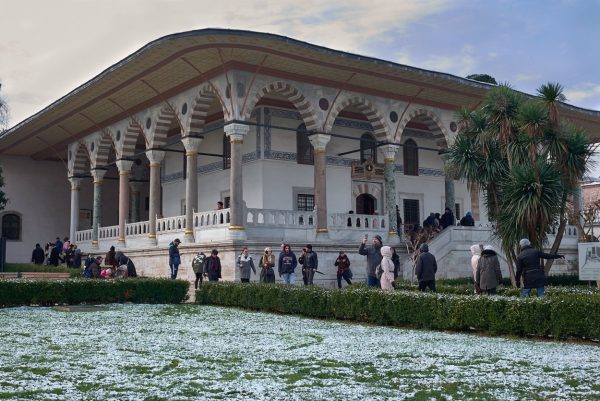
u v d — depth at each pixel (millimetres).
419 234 24312
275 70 23203
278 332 12055
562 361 8570
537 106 16922
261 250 21922
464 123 18812
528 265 12734
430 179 31750
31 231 37500
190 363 8602
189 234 24219
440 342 10547
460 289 15320
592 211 24484
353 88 25188
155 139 26922
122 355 9242
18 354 9219
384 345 10234
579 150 17188
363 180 29344
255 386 7047
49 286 17203
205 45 21016
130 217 37844
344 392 6742
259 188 26359
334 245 23516
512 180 16734
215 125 29422
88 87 25531
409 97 26734
